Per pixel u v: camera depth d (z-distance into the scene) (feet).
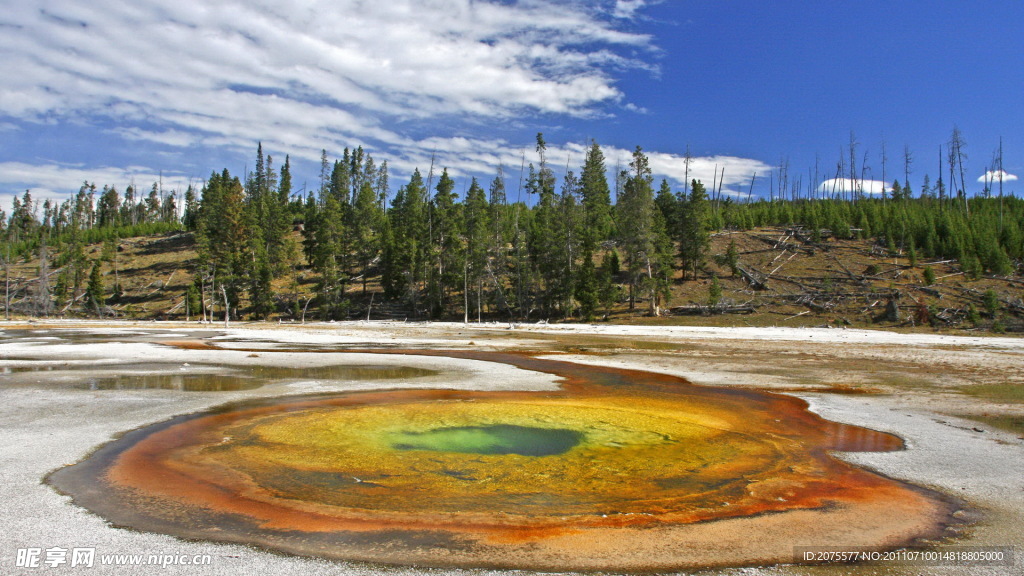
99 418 53.36
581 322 220.64
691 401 66.90
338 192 390.21
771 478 38.34
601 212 314.96
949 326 181.98
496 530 29.37
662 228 247.29
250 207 313.73
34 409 56.59
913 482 37.55
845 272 237.25
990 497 34.78
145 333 174.09
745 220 312.50
